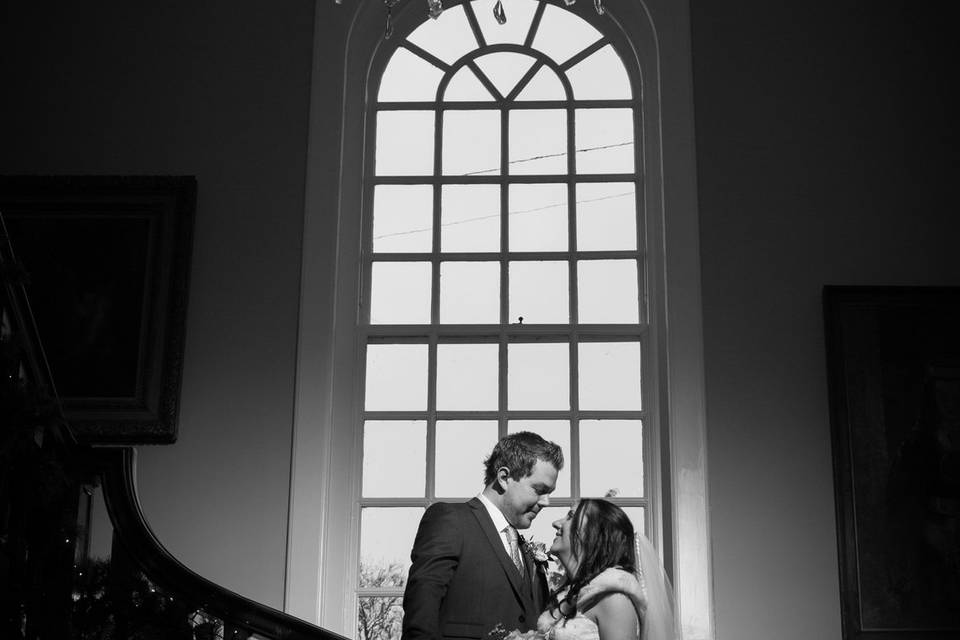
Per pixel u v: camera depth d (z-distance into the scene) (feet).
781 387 23.77
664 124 25.25
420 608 17.39
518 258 25.66
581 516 17.16
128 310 24.13
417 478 24.50
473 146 26.35
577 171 26.13
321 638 17.76
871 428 23.38
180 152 25.21
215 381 23.97
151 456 23.58
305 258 24.57
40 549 17.75
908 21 25.66
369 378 25.05
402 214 25.96
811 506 23.22
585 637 16.42
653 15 25.99
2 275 17.30
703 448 23.48
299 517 23.17
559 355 25.08
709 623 22.59
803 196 24.73
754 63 25.52
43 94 25.54
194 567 23.03
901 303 23.91
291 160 25.14
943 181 24.79
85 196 24.66
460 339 25.22
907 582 22.71
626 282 25.46
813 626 22.66
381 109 26.55
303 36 25.86
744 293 24.26
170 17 25.95
